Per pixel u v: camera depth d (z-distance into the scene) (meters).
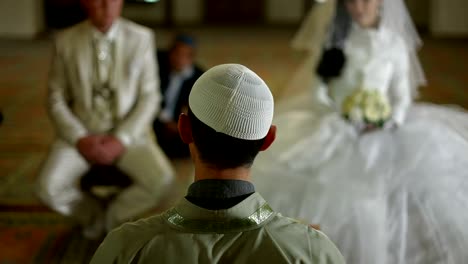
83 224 4.32
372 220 3.41
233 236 1.62
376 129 3.98
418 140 3.79
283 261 1.59
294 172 3.70
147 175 4.20
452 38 15.24
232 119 1.65
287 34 15.54
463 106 8.61
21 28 14.37
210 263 1.58
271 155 3.83
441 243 3.30
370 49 4.04
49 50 12.72
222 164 1.67
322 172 3.66
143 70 4.25
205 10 17.67
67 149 4.16
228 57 12.12
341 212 3.45
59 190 4.12
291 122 4.07
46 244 4.26
